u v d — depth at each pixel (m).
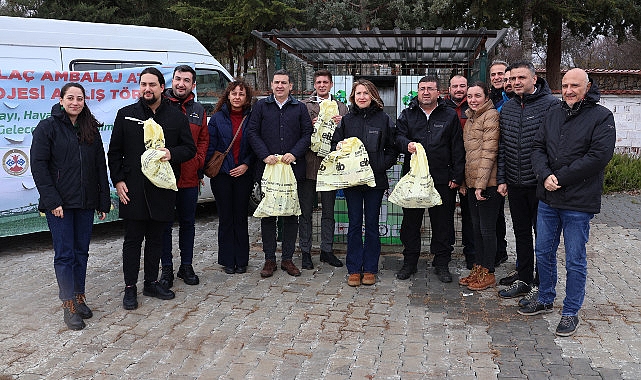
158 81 4.45
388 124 5.06
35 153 4.05
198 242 6.82
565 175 3.81
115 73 6.77
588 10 15.13
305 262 5.67
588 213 3.90
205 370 3.57
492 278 5.08
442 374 3.49
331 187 5.01
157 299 4.81
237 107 5.24
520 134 4.48
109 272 5.62
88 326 4.25
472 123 4.82
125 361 3.69
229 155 5.21
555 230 4.21
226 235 5.43
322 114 5.33
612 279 5.33
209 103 8.05
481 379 3.42
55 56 6.62
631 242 6.75
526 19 14.56
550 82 17.23
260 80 18.61
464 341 3.96
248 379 3.46
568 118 3.86
